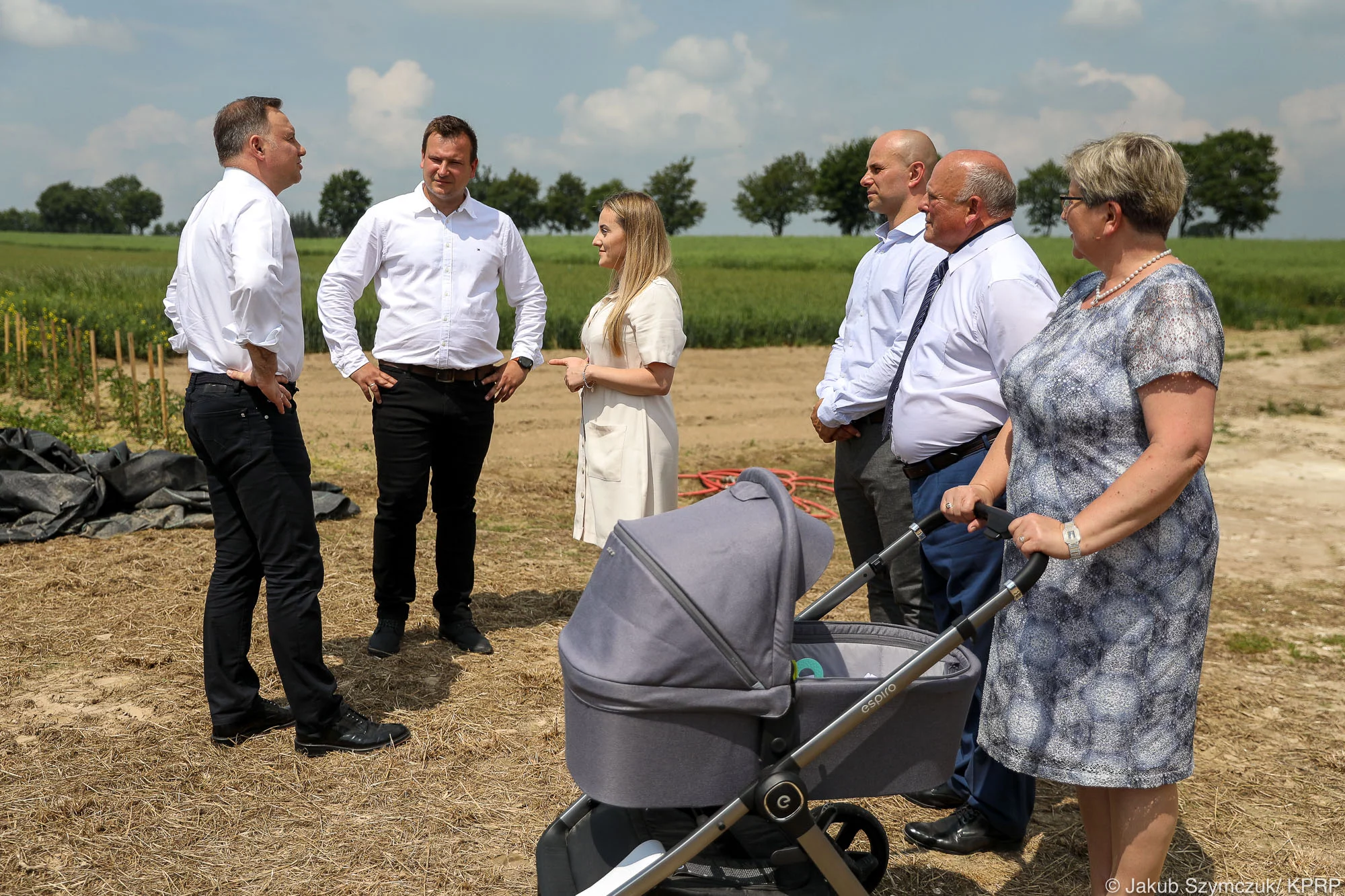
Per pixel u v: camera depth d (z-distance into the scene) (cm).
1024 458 246
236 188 325
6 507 587
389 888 279
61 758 338
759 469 238
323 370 1412
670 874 215
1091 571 228
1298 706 432
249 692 356
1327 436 1123
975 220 311
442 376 427
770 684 210
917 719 220
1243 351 1941
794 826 212
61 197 16575
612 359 436
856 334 376
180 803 316
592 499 444
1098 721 229
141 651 429
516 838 306
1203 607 231
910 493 344
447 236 428
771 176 12075
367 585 528
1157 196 223
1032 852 317
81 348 1052
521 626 486
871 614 384
